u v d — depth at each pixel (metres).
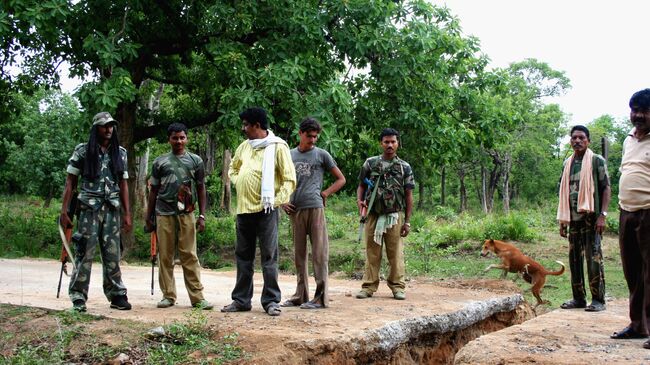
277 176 6.22
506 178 45.06
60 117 31.16
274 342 5.02
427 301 7.60
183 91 17.53
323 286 6.71
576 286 7.43
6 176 39.28
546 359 4.74
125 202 6.24
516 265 9.55
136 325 5.38
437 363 6.64
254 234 6.32
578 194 7.23
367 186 7.77
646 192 5.18
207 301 7.09
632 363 4.60
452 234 19.55
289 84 13.04
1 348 5.01
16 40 15.05
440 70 15.58
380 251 7.82
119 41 13.02
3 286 8.11
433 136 14.80
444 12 16.08
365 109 15.37
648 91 5.30
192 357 4.75
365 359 5.43
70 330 5.23
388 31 14.46
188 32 15.37
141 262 14.66
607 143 8.38
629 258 5.41
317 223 6.71
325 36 15.07
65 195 5.91
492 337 5.55
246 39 15.44
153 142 24.86
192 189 6.45
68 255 6.28
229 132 17.27
